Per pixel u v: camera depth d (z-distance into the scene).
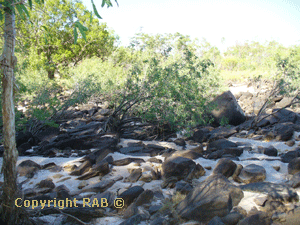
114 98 10.02
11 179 3.36
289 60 10.89
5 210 3.29
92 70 15.66
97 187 4.69
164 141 9.05
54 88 13.01
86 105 14.55
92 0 2.78
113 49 29.36
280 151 7.26
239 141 8.70
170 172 5.05
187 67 8.16
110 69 17.05
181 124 8.34
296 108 12.49
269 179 5.04
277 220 3.36
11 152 3.38
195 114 8.88
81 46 26.50
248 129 10.41
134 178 5.10
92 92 12.62
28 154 7.58
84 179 5.25
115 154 6.71
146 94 8.58
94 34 25.88
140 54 9.16
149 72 8.37
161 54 8.80
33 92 11.64
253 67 27.73
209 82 10.25
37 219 3.63
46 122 9.44
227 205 3.53
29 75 12.84
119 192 4.50
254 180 4.88
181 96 8.09
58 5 21.34
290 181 4.70
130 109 9.71
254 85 17.33
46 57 23.56
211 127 10.97
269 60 15.28
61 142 7.81
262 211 3.55
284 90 10.64
